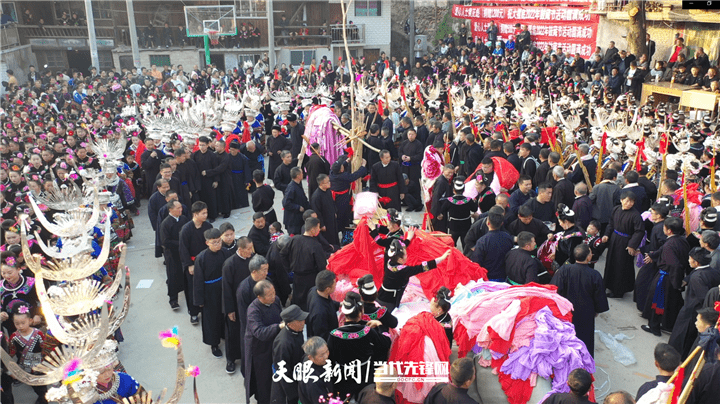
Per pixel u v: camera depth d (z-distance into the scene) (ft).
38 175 32.96
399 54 120.37
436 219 29.09
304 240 22.67
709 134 38.70
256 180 29.86
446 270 22.18
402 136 42.96
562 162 33.83
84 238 13.97
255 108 47.57
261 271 18.86
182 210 27.86
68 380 10.31
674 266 22.56
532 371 17.46
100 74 88.33
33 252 23.72
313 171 33.63
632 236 25.29
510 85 62.08
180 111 41.60
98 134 39.88
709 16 60.08
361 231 23.57
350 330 16.79
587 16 79.97
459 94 50.70
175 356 23.22
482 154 36.27
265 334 17.54
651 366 21.77
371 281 17.74
